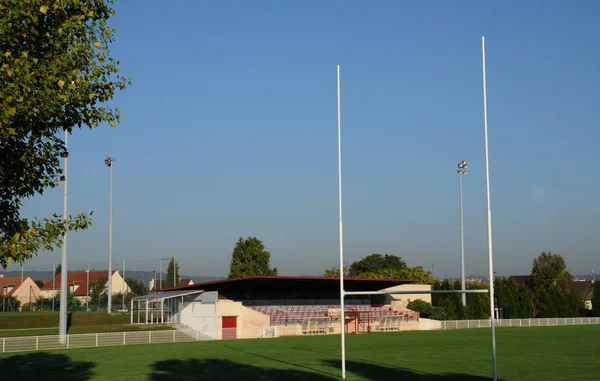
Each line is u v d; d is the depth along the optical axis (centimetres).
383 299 6888
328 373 2634
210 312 5447
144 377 2544
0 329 5603
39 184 1314
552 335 5241
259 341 4759
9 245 1179
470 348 3953
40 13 1214
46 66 1216
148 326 5716
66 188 4572
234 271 9300
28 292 11531
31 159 1263
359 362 3091
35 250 1220
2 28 1117
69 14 1304
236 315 5431
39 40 1221
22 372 2767
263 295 6212
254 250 9338
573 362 3070
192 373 2669
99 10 1359
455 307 7188
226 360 3234
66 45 1262
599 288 8319
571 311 8056
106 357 3444
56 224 1256
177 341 4781
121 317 6681
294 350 3862
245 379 2455
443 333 5622
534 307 8212
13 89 1134
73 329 5578
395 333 5697
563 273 11581
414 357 3353
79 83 1255
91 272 12669
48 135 1314
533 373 2625
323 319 5772
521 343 4362
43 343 4219
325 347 4097
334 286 6238
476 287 7725
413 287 7019
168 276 12662
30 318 6091
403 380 2394
